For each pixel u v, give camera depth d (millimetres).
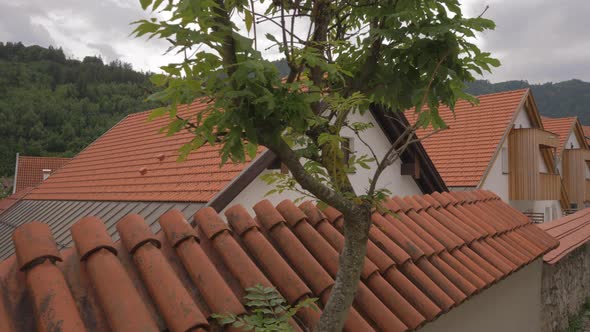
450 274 4824
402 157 9797
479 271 5199
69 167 14758
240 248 3391
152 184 9297
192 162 9109
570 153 32031
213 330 2848
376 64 2957
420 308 4070
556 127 32406
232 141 2137
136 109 80938
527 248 6578
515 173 20953
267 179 2961
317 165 2793
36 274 2633
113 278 2746
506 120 18953
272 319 2582
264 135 2223
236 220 3789
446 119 20562
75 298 2699
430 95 2689
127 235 3135
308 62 2342
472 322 5809
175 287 2818
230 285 3178
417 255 4738
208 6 2080
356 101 2521
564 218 15672
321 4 2830
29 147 73438
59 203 12062
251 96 2055
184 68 2121
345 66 3096
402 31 2727
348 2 2936
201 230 3561
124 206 8984
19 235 2828
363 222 2561
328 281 3531
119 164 12062
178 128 2260
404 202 5863
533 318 7973
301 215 4184
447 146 19016
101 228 3062
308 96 2189
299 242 3844
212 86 2100
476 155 17875
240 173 6949
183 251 3207
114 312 2566
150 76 2154
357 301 3756
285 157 2355
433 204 6352
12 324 2455
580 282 13062
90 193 11242
